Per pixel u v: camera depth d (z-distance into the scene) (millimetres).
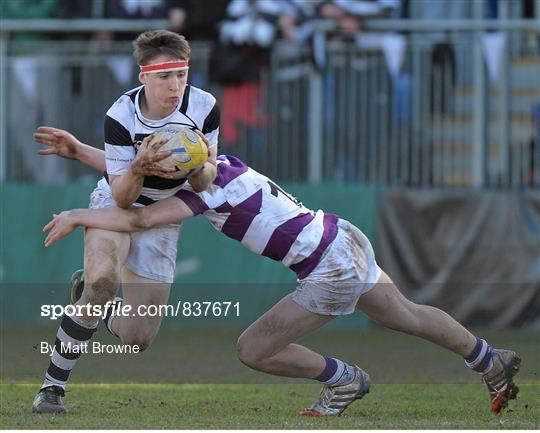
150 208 19422
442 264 39094
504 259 38969
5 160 40812
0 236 39469
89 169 41094
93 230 19516
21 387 23516
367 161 40688
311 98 40531
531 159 40625
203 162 18562
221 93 40406
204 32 41500
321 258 19422
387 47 40375
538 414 20391
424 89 40625
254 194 19547
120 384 24719
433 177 40656
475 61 40562
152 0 42656
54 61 40688
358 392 20281
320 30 40906
